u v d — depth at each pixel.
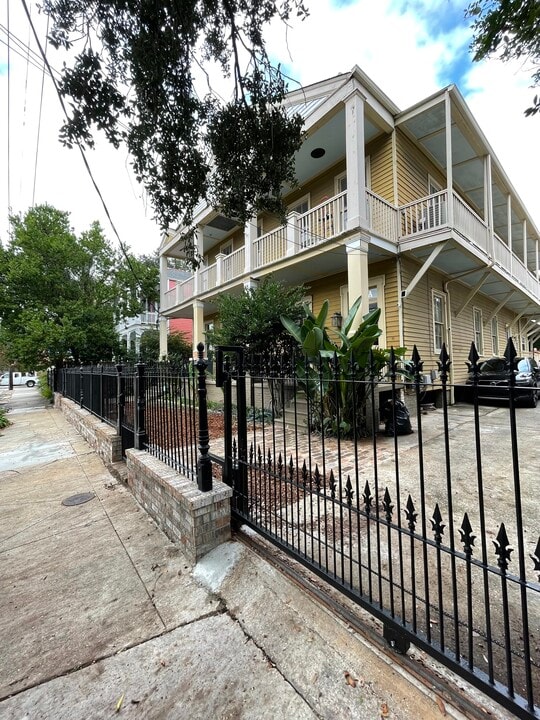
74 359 14.88
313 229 7.94
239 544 2.41
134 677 1.48
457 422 6.63
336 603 1.78
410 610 1.72
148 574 2.24
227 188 3.38
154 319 21.75
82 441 6.54
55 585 2.16
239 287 10.58
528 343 22.33
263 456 2.41
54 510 3.36
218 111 2.78
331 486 1.74
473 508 2.89
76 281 15.66
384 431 5.68
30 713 1.34
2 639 1.72
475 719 1.20
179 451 3.08
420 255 7.86
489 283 10.84
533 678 1.30
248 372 2.72
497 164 9.46
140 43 2.27
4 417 9.41
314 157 8.77
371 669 1.42
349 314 5.77
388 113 7.57
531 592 1.84
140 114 2.57
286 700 1.34
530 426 6.20
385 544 2.39
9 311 14.12
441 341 9.37
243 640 1.66
